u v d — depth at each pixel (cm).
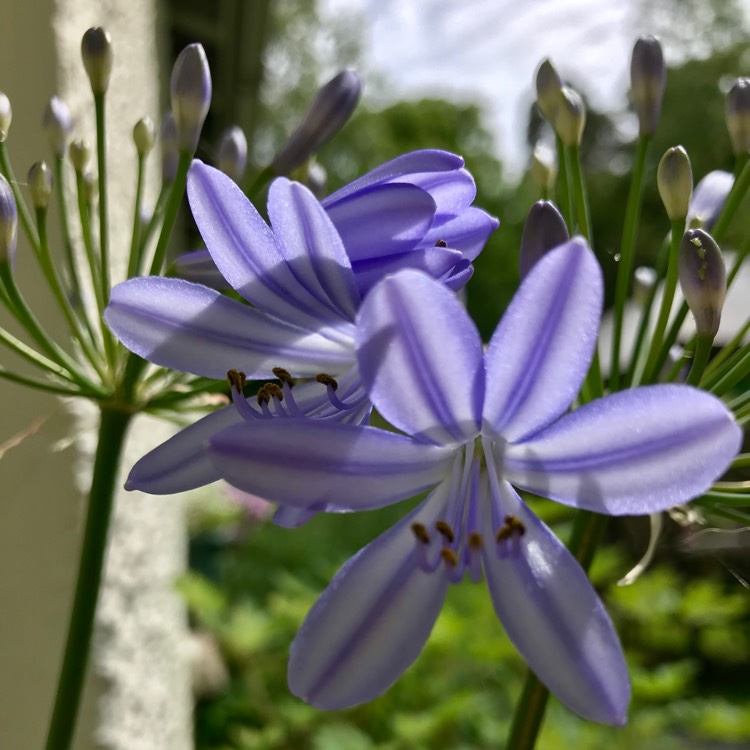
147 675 35
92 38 14
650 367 13
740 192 13
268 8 55
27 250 21
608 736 35
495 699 42
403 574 9
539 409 8
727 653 48
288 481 8
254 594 65
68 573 24
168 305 10
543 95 14
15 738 24
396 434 9
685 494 8
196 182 9
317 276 9
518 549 9
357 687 9
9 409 23
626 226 14
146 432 35
